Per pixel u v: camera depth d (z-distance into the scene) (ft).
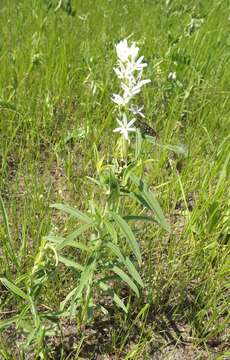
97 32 3.95
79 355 1.63
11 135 2.52
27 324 1.46
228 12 5.08
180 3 5.14
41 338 1.42
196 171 2.41
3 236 1.73
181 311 1.82
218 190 2.07
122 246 1.90
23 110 2.62
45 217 2.06
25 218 1.90
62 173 2.42
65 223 1.99
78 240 1.94
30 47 3.39
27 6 4.50
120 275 1.46
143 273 1.91
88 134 2.59
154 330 1.75
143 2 5.26
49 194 2.10
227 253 1.95
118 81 3.05
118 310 1.77
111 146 2.53
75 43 3.60
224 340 1.76
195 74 3.23
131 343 1.69
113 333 1.65
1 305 1.72
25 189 2.28
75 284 1.77
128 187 2.04
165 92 3.10
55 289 1.76
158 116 2.87
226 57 3.64
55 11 4.31
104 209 1.42
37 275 1.48
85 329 1.71
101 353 1.65
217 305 1.86
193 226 2.00
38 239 1.85
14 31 3.80
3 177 2.33
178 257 1.93
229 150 2.31
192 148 2.64
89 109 2.78
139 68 1.28
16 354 1.58
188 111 2.87
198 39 3.71
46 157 2.53
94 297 1.81
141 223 2.09
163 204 2.24
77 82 3.10
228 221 2.04
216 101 3.05
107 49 3.58
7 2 4.63
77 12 4.54
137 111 1.32
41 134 2.60
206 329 1.74
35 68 3.13
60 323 1.72
